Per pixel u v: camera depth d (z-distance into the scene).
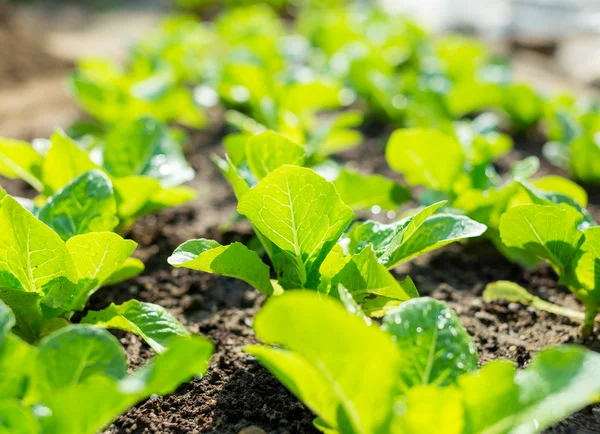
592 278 0.67
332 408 0.53
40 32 2.69
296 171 0.59
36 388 0.54
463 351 0.56
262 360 0.54
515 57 2.43
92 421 0.51
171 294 0.78
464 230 0.61
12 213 0.60
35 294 0.61
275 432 0.62
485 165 0.84
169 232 0.90
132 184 0.74
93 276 0.64
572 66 2.28
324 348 0.49
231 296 0.78
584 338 0.71
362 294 0.62
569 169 1.10
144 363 0.69
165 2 3.83
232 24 2.14
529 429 0.52
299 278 0.64
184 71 1.57
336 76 1.50
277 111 1.04
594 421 0.63
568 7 3.28
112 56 2.34
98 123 1.35
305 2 3.09
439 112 1.32
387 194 0.81
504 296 0.74
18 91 1.74
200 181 1.08
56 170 0.75
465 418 0.52
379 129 1.41
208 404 0.64
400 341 0.56
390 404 0.50
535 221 0.66
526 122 1.33
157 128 0.82
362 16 2.38
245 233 0.90
